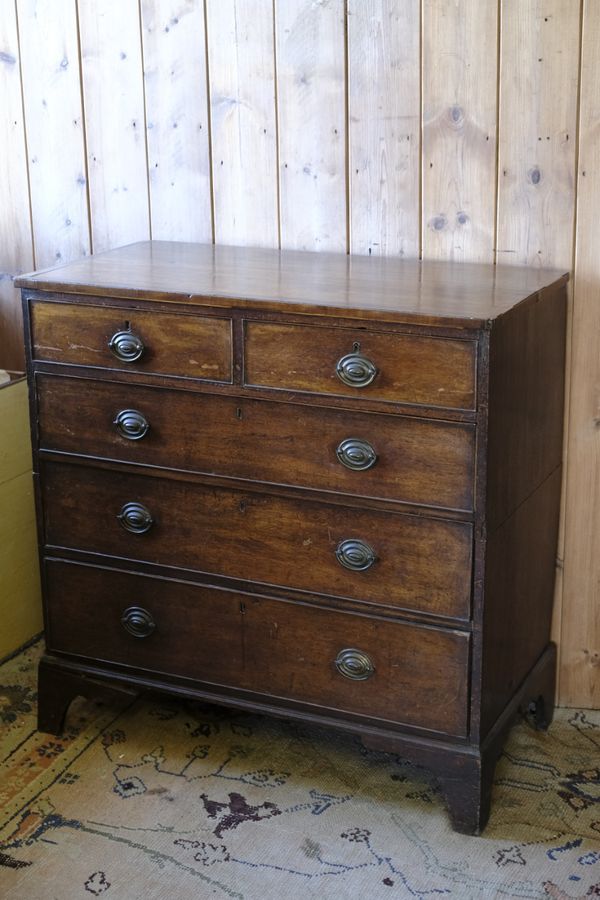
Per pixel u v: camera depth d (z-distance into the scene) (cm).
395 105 250
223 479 231
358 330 210
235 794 241
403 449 213
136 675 253
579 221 243
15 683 282
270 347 219
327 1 249
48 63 279
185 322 224
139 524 242
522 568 237
